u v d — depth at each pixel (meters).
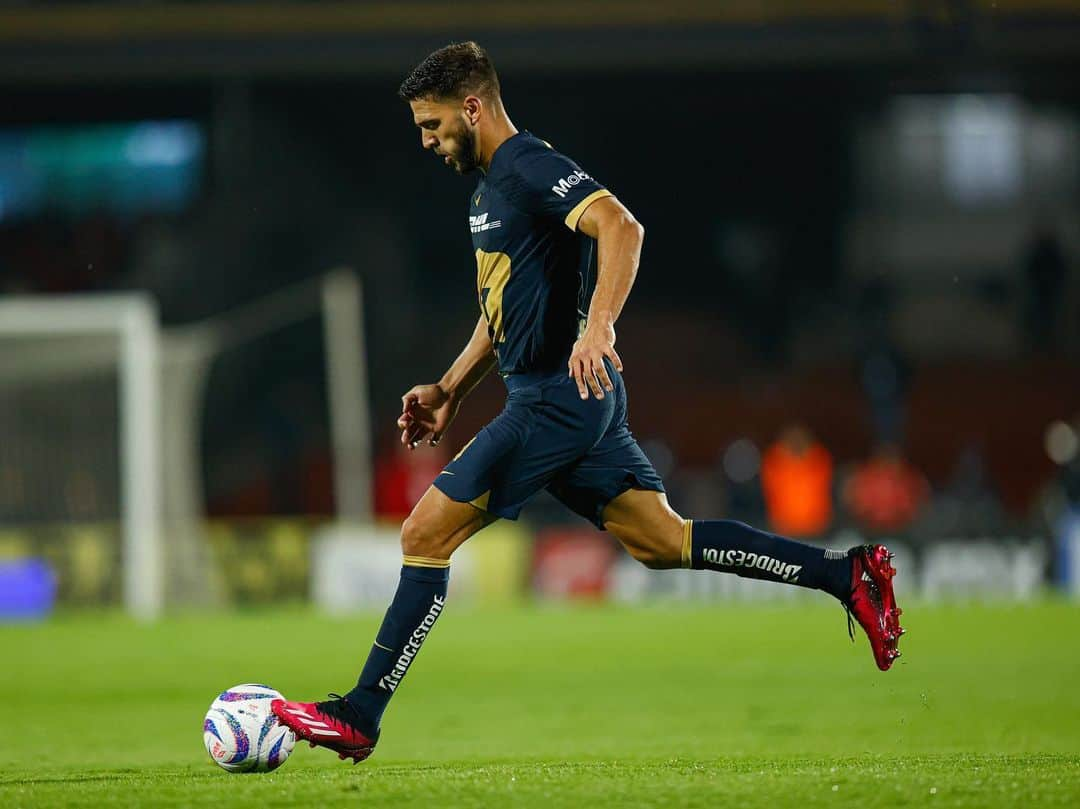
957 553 63.97
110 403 59.75
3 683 34.47
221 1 81.31
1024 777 13.74
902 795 12.81
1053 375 94.12
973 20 80.06
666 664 37.38
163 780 15.32
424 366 95.75
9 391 58.84
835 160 100.94
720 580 63.66
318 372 91.69
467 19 81.31
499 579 63.66
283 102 96.31
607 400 16.03
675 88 94.38
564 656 39.94
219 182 92.88
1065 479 64.81
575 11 81.19
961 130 100.44
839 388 92.94
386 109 97.50
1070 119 100.06
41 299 89.56
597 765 16.91
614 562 64.31
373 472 80.94
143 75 82.00
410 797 13.22
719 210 101.38
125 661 39.72
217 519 85.31
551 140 100.81
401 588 15.92
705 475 89.50
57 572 58.47
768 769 15.24
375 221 98.50
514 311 15.94
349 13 81.12
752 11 81.12
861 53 81.44
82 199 93.81
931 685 31.27
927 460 90.81
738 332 98.75
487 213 15.95
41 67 81.44
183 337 86.88
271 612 60.03
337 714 15.78
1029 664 35.66
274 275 93.38
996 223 100.50
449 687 32.81
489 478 15.81
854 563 16.45
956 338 99.12
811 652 39.88
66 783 15.28
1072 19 79.88
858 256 100.50
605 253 15.10
